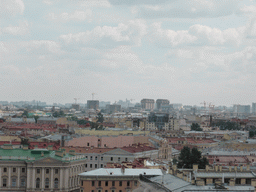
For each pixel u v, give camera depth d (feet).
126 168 550.36
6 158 613.52
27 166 606.96
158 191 423.23
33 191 605.73
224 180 441.27
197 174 444.55
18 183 611.47
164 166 638.53
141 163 647.15
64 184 613.11
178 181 439.22
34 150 638.94
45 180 610.24
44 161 609.01
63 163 611.88
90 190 522.88
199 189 400.88
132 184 524.11
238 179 442.50
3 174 610.65
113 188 522.88
